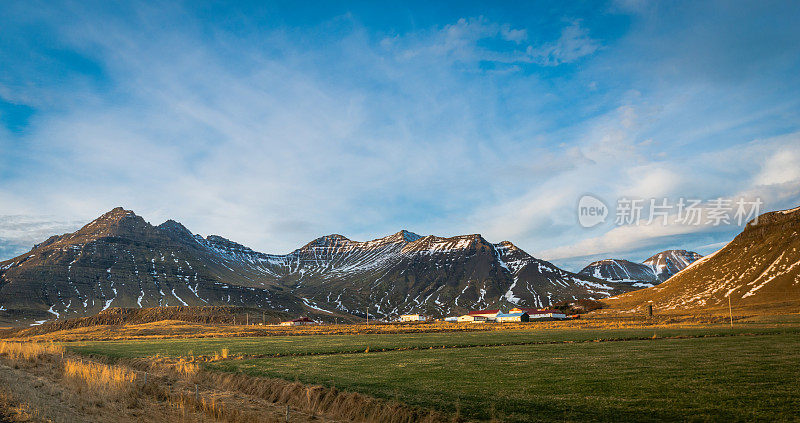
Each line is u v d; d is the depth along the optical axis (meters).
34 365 44.69
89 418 24.09
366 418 25.98
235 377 37.97
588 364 41.91
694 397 25.89
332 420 26.22
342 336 106.19
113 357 57.97
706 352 48.03
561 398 27.11
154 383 35.50
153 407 28.31
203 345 79.62
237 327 171.00
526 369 39.97
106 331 151.88
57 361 48.72
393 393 29.86
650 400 25.64
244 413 27.36
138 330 148.12
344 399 28.30
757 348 50.22
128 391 31.19
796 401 24.11
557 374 36.41
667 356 45.72
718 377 31.88
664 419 21.89
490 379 34.97
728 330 84.56
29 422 21.56
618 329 105.12
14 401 25.27
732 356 43.53
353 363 47.56
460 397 28.22
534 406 25.39
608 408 24.28
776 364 37.12
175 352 64.44
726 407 23.42
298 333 128.88
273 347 71.62
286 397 31.11
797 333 72.44
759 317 127.94
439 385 32.72
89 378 33.34
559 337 81.69
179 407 28.62
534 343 70.75
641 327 114.12
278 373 40.22
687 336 73.56
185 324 182.62
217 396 32.50
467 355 54.09
